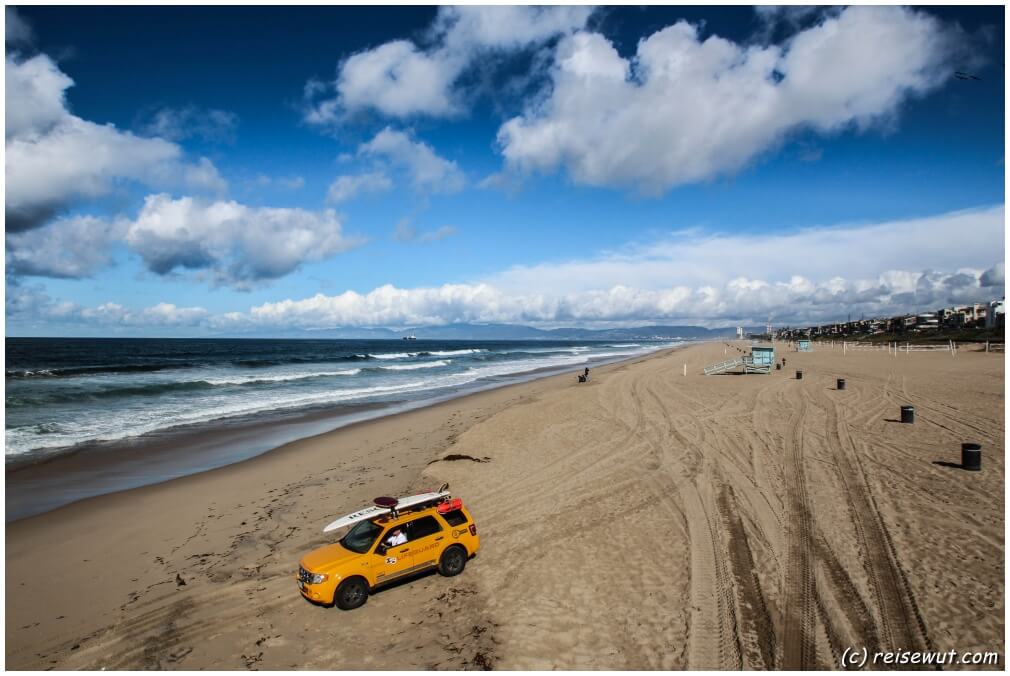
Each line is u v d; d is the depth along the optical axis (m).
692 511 14.40
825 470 17.45
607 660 8.38
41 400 35.44
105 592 11.15
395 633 9.37
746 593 10.16
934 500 14.30
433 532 11.20
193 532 14.33
